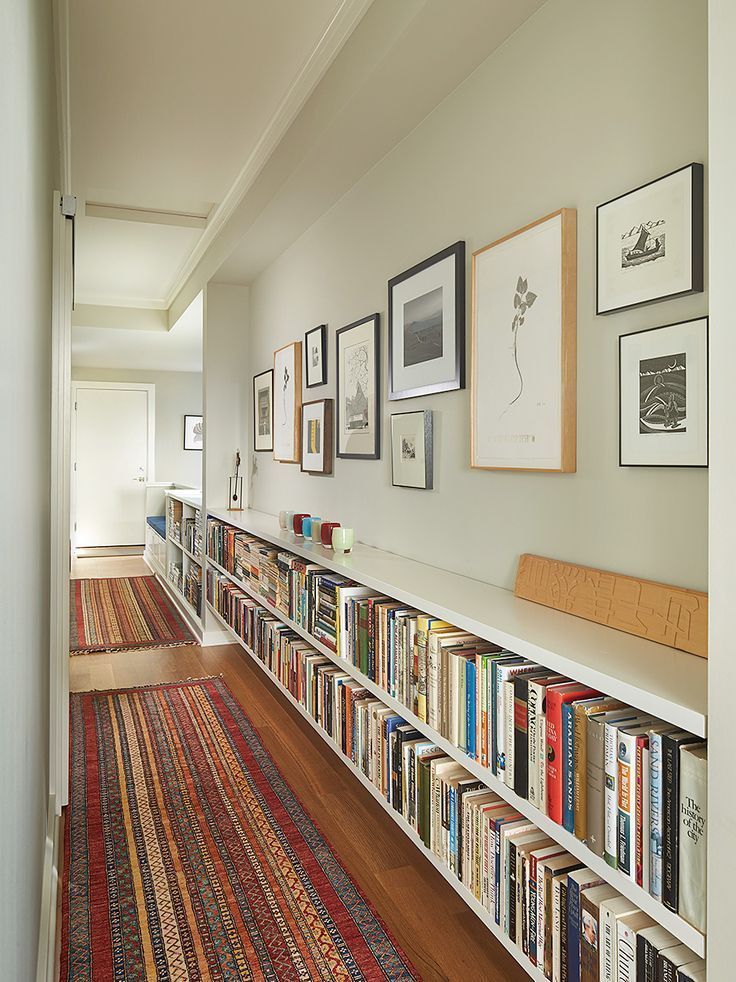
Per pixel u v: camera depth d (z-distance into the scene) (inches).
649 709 45.3
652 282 58.7
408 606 85.7
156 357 324.5
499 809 64.6
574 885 52.4
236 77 107.0
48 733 81.4
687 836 42.8
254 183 139.3
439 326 92.2
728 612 39.2
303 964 69.1
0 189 21.8
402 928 74.5
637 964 46.4
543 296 71.7
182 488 311.0
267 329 175.0
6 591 26.6
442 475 93.9
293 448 153.2
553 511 72.6
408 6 76.0
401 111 95.0
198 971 68.2
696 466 55.1
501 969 68.6
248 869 84.9
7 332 25.7
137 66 103.8
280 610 125.0
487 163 82.5
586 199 67.3
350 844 90.5
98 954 70.4
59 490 94.3
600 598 64.2
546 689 55.2
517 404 76.2
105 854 88.0
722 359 39.2
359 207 118.7
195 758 115.9
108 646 181.8
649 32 59.9
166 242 192.4
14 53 27.2
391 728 82.7
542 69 72.9
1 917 25.1
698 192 54.6
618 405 63.7
